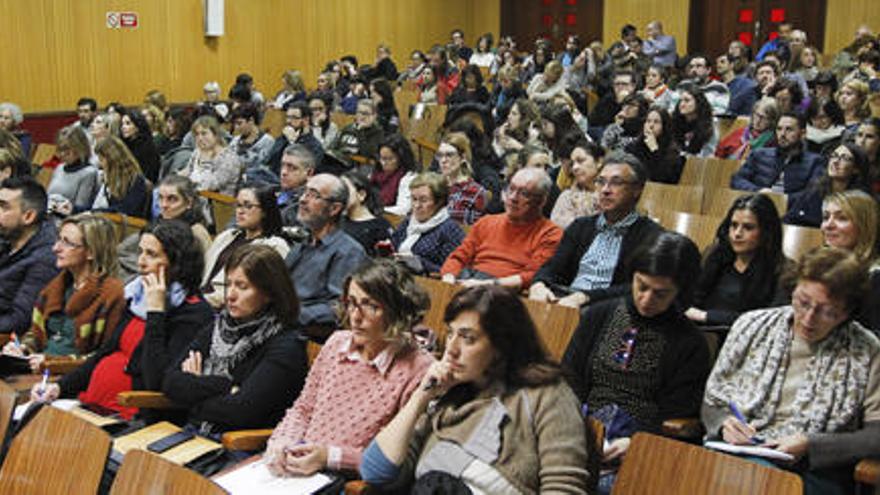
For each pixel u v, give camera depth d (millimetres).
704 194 5504
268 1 13305
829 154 5660
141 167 7445
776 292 3389
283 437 2707
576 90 10172
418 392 2383
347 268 4062
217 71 12578
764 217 3402
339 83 12258
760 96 9086
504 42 14297
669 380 2785
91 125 8797
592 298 3672
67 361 3572
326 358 2822
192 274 3342
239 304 2975
